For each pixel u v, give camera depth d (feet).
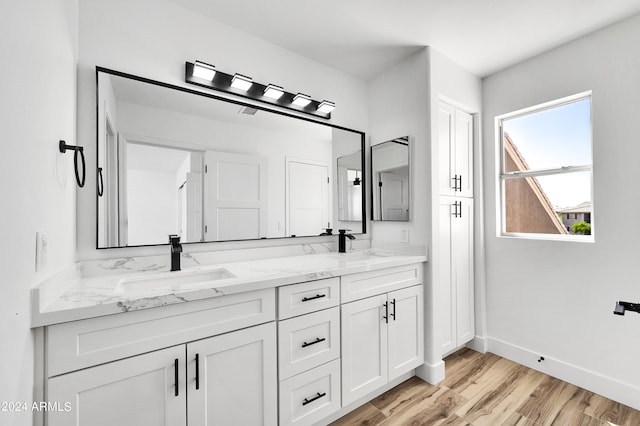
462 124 8.16
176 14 5.45
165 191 5.29
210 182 5.82
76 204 4.46
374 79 8.38
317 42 6.70
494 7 5.59
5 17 2.24
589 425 5.29
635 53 5.77
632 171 5.78
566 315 6.76
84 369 3.11
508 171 8.27
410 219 7.33
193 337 3.79
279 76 6.79
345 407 5.65
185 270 5.13
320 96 7.54
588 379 6.35
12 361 2.37
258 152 6.45
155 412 3.51
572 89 6.70
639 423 5.32
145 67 5.13
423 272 6.98
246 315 4.25
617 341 5.99
